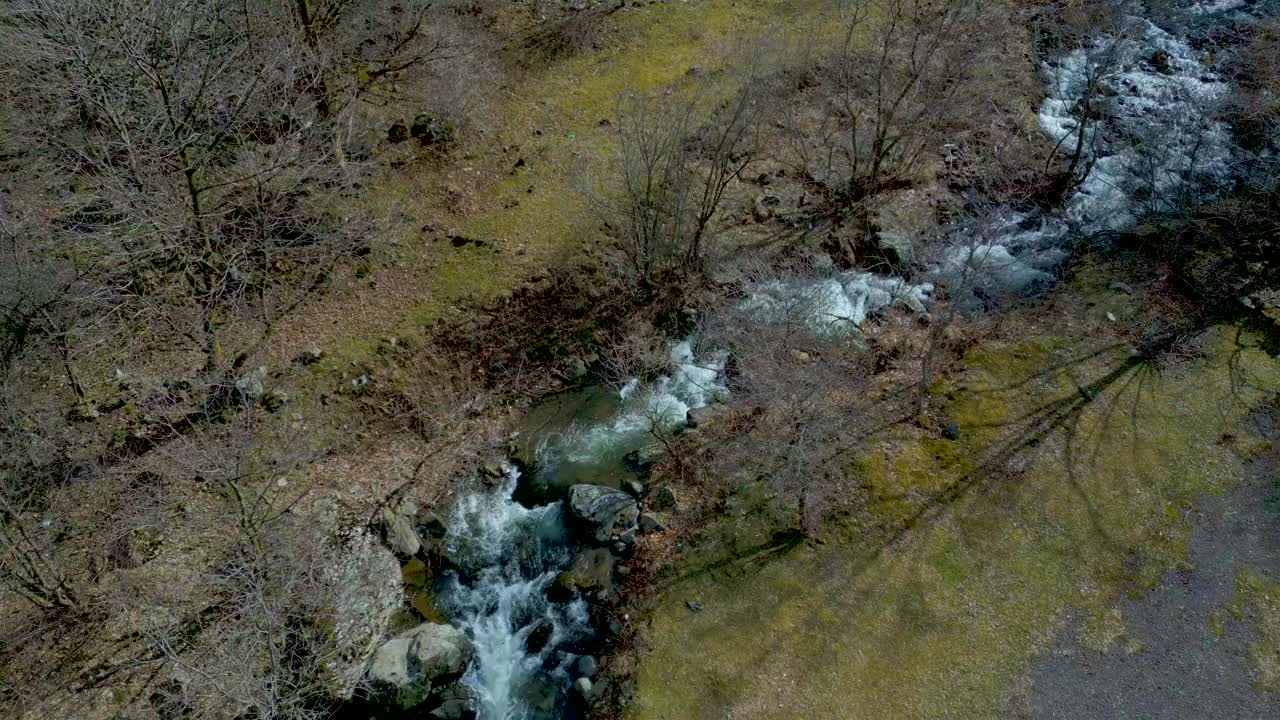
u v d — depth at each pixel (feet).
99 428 60.59
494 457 64.23
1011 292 73.05
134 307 65.57
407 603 55.98
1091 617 52.65
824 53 91.66
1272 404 62.85
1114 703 49.06
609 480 62.44
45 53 55.72
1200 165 80.18
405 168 79.92
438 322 70.08
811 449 59.72
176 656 46.19
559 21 96.53
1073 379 65.46
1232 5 99.04
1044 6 98.78
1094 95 85.25
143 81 58.18
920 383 66.13
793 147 81.51
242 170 69.77
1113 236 76.74
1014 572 54.60
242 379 63.72
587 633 54.08
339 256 72.59
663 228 72.59
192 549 55.62
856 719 48.29
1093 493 58.44
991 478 59.36
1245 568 54.70
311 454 61.98
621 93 88.48
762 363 64.28
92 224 64.75
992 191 80.79
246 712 47.60
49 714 47.83
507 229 76.38
